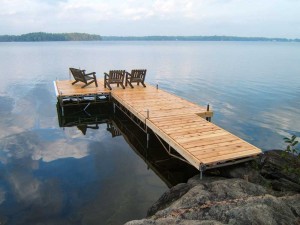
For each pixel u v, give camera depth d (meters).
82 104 13.98
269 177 5.82
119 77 13.62
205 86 21.19
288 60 45.09
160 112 9.50
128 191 6.68
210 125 8.16
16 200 6.27
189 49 89.06
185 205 4.53
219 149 6.48
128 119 12.83
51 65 35.00
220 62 41.16
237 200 4.34
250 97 17.44
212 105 15.38
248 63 39.66
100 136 10.68
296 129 11.57
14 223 5.52
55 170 7.79
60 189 6.76
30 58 45.97
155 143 9.76
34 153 8.97
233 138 7.16
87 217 5.66
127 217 5.64
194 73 28.59
